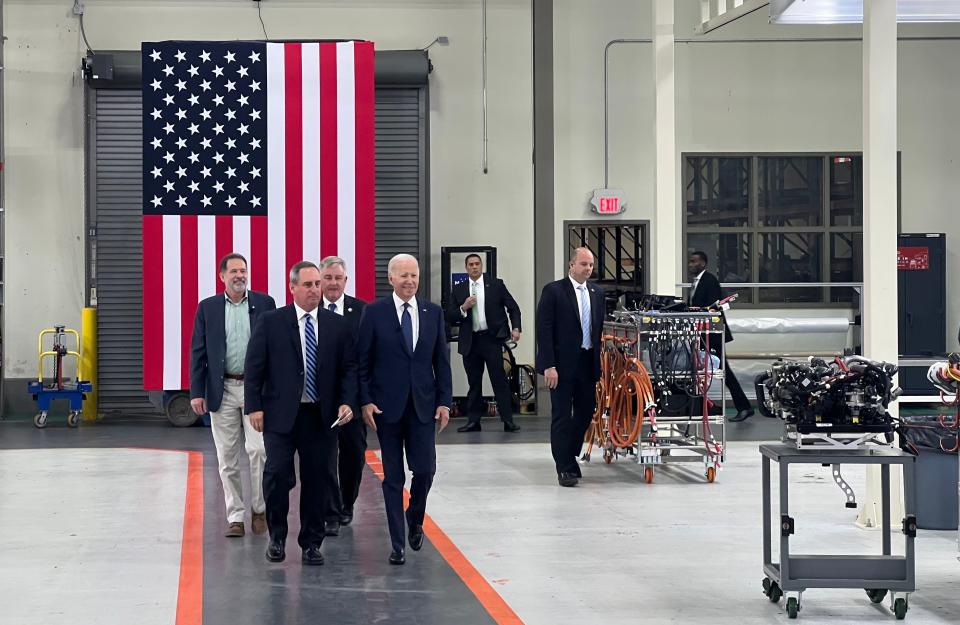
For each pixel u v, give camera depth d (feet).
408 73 43.39
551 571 18.20
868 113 21.67
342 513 22.11
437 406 19.04
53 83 43.06
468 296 37.70
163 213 38.01
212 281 38.14
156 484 27.25
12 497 25.45
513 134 44.52
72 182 43.14
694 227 45.50
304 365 18.42
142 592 17.03
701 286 40.11
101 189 43.14
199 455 32.37
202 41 38.58
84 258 43.16
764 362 43.91
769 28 45.44
